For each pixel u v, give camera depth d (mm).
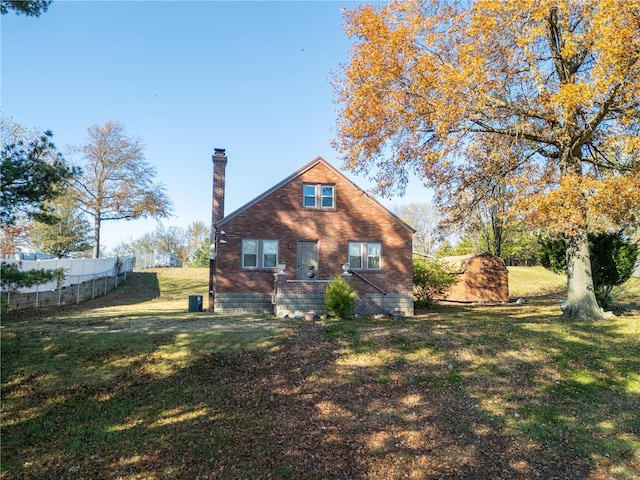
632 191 12328
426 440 7344
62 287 22906
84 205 39656
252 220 19125
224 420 7973
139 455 6781
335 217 19828
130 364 10523
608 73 11727
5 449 6941
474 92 13562
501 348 12180
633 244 18453
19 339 11711
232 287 18672
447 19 15305
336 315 16906
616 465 6664
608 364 11188
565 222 13234
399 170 18625
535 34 12766
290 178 19609
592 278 17828
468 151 16312
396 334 13477
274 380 9883
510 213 15039
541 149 16750
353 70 15375
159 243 73188
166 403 8680
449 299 28688
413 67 14680
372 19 14602
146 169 41719
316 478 6141
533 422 8133
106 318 16031
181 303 24703
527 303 25562
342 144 17922
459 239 45562
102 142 40000
